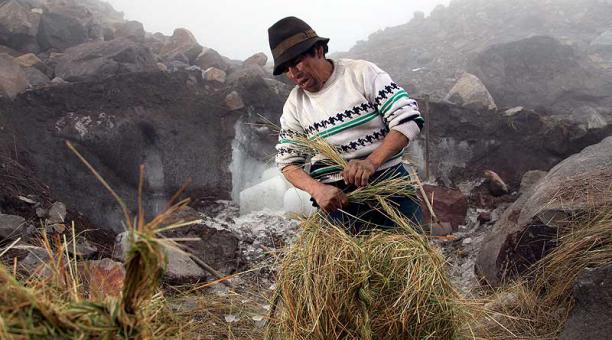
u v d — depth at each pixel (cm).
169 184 548
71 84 565
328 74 228
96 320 118
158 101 589
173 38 795
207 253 422
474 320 228
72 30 746
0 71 544
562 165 387
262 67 768
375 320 193
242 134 602
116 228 498
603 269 250
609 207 307
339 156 225
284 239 477
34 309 114
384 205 215
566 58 827
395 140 218
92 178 507
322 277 199
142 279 119
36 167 483
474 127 627
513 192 584
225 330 259
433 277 199
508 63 830
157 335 135
